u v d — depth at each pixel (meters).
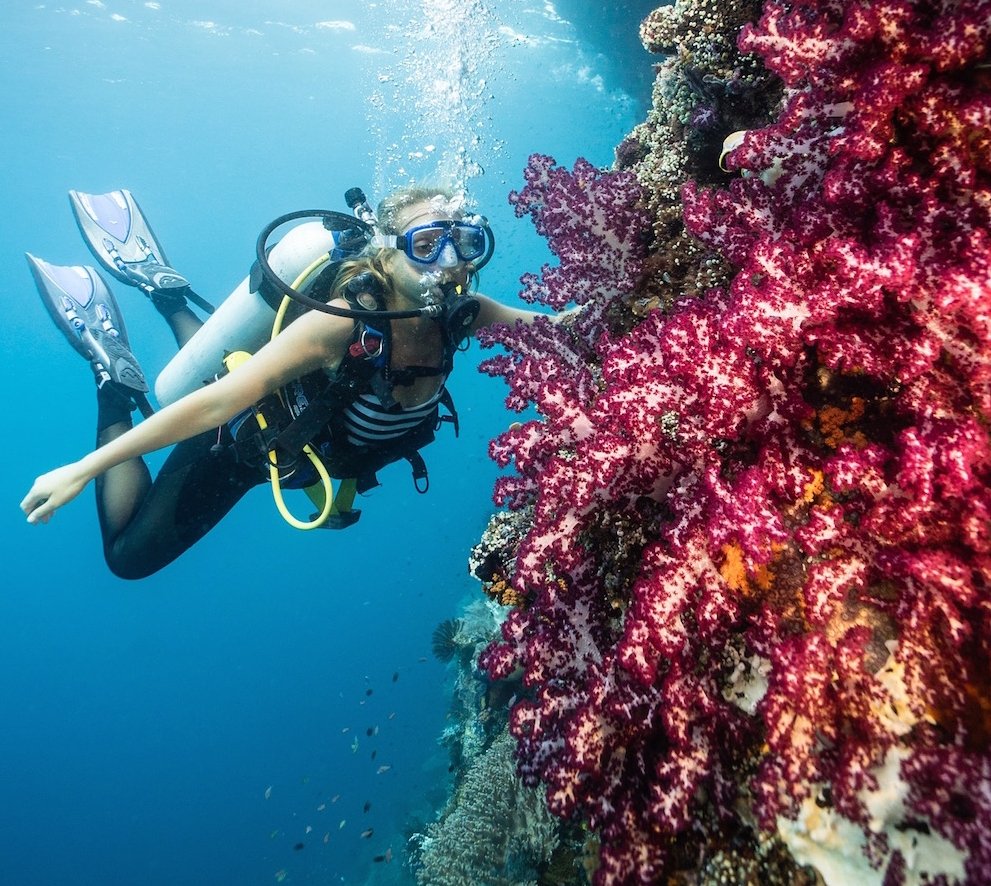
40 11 23.12
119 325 6.23
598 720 1.91
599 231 2.77
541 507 1.97
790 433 1.74
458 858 5.24
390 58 27.97
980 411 1.45
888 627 1.43
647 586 1.69
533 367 2.41
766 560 1.51
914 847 1.26
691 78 2.73
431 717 23.28
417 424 3.88
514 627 2.29
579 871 2.84
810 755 1.41
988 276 1.36
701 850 1.71
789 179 1.89
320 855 27.28
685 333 1.72
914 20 1.54
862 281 1.49
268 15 24.23
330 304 3.34
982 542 1.33
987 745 1.25
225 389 3.16
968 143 1.52
